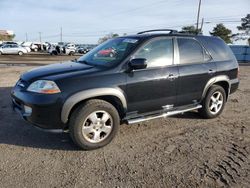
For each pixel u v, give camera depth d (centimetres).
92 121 409
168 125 532
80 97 392
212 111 576
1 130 484
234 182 335
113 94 418
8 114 570
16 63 2017
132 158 393
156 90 467
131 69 437
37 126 403
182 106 521
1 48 3494
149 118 470
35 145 428
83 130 404
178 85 495
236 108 677
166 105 491
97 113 414
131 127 515
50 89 387
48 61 2352
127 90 434
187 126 530
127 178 340
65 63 500
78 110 398
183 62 509
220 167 370
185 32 550
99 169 361
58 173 349
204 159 393
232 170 363
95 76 411
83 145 406
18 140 444
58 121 393
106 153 408
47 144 432
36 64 1948
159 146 435
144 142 450
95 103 407
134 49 449
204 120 570
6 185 320
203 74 530
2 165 364
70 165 370
